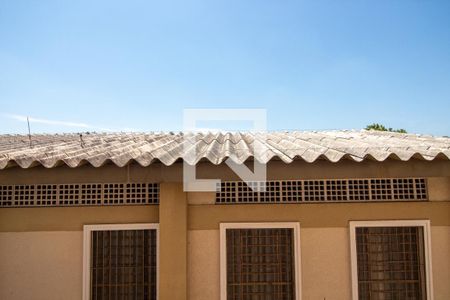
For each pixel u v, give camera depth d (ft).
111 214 19.71
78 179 17.42
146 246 19.90
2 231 19.60
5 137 32.07
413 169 17.53
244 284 19.79
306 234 19.66
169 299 18.81
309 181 19.86
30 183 17.51
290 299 19.75
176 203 19.24
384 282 19.77
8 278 19.48
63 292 19.40
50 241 19.58
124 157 17.44
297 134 29.14
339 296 19.42
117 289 19.76
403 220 19.63
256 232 20.04
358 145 20.03
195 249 19.57
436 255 19.49
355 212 19.71
